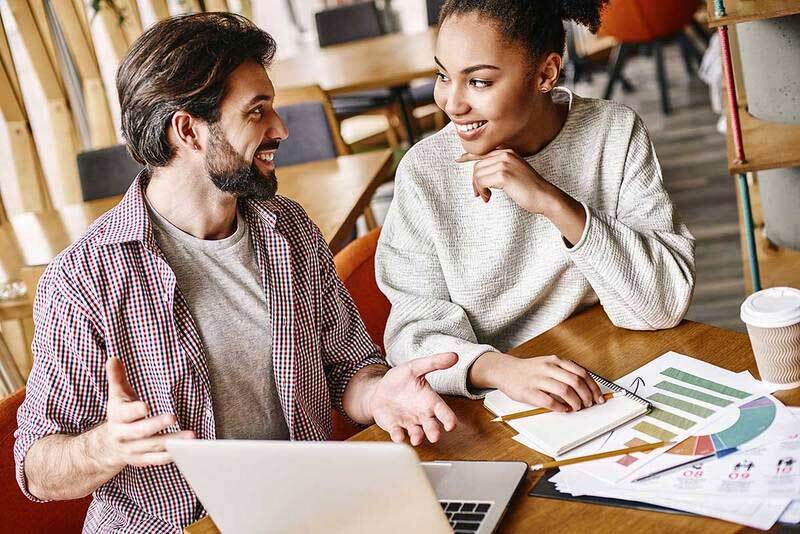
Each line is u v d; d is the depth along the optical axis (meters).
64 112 4.07
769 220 2.45
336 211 2.42
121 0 4.22
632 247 1.48
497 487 1.15
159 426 1.16
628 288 1.47
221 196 1.44
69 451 1.30
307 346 1.54
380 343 1.93
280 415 1.54
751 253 2.29
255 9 5.91
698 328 1.49
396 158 4.71
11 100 3.97
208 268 1.47
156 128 1.37
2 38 3.90
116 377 1.19
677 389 1.31
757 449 1.13
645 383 1.35
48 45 4.01
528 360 1.38
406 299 1.62
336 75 4.07
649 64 6.81
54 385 1.37
